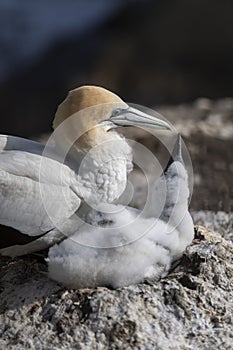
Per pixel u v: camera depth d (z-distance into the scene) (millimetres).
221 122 40125
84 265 17562
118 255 17578
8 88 65188
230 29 66750
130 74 64938
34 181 17938
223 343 16828
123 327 16922
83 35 70312
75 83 65125
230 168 33531
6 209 17844
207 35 66562
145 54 66188
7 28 72500
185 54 65938
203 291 17766
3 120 62594
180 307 17438
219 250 18859
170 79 64250
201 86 64000
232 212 27609
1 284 18625
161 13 69438
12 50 69750
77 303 17484
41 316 17578
